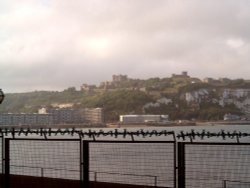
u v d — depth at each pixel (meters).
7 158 10.55
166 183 11.74
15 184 11.14
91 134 9.68
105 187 10.12
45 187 10.73
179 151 8.27
